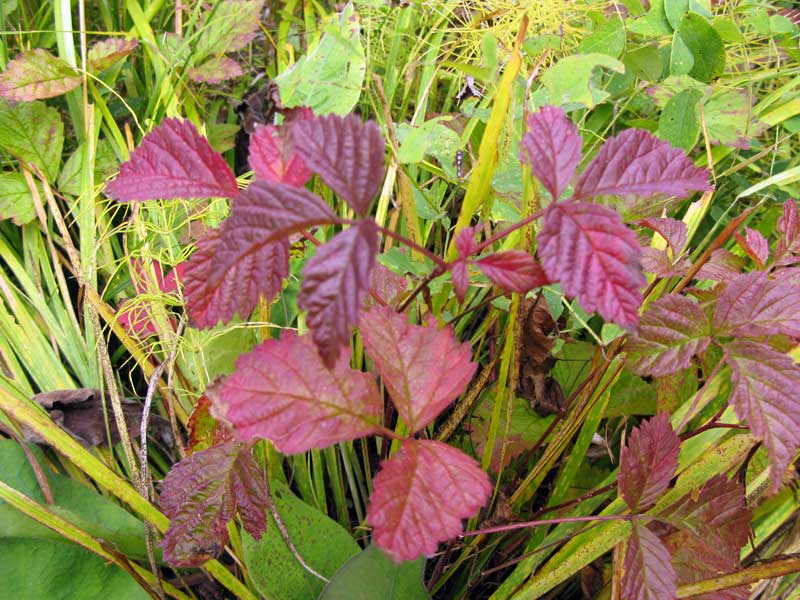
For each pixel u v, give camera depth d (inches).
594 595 11.2
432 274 7.6
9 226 13.9
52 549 9.7
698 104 12.6
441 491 6.6
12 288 12.9
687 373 11.3
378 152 6.0
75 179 13.6
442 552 10.8
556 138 6.8
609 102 15.2
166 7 17.1
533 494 11.2
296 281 12.7
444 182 13.9
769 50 16.0
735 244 13.6
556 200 6.8
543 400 12.0
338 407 7.0
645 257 9.4
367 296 9.7
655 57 13.8
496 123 8.2
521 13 14.2
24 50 13.2
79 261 12.5
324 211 6.0
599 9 15.2
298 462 11.7
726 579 8.4
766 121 14.1
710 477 9.4
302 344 7.0
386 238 11.8
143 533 10.6
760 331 7.8
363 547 12.1
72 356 12.7
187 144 7.9
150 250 12.5
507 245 10.4
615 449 12.4
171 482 8.5
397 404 7.2
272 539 9.9
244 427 6.7
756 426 7.4
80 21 13.7
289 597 9.8
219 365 12.1
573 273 6.1
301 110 7.9
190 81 15.7
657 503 9.5
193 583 11.4
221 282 7.3
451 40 15.9
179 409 11.8
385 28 16.3
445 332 7.4
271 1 18.0
